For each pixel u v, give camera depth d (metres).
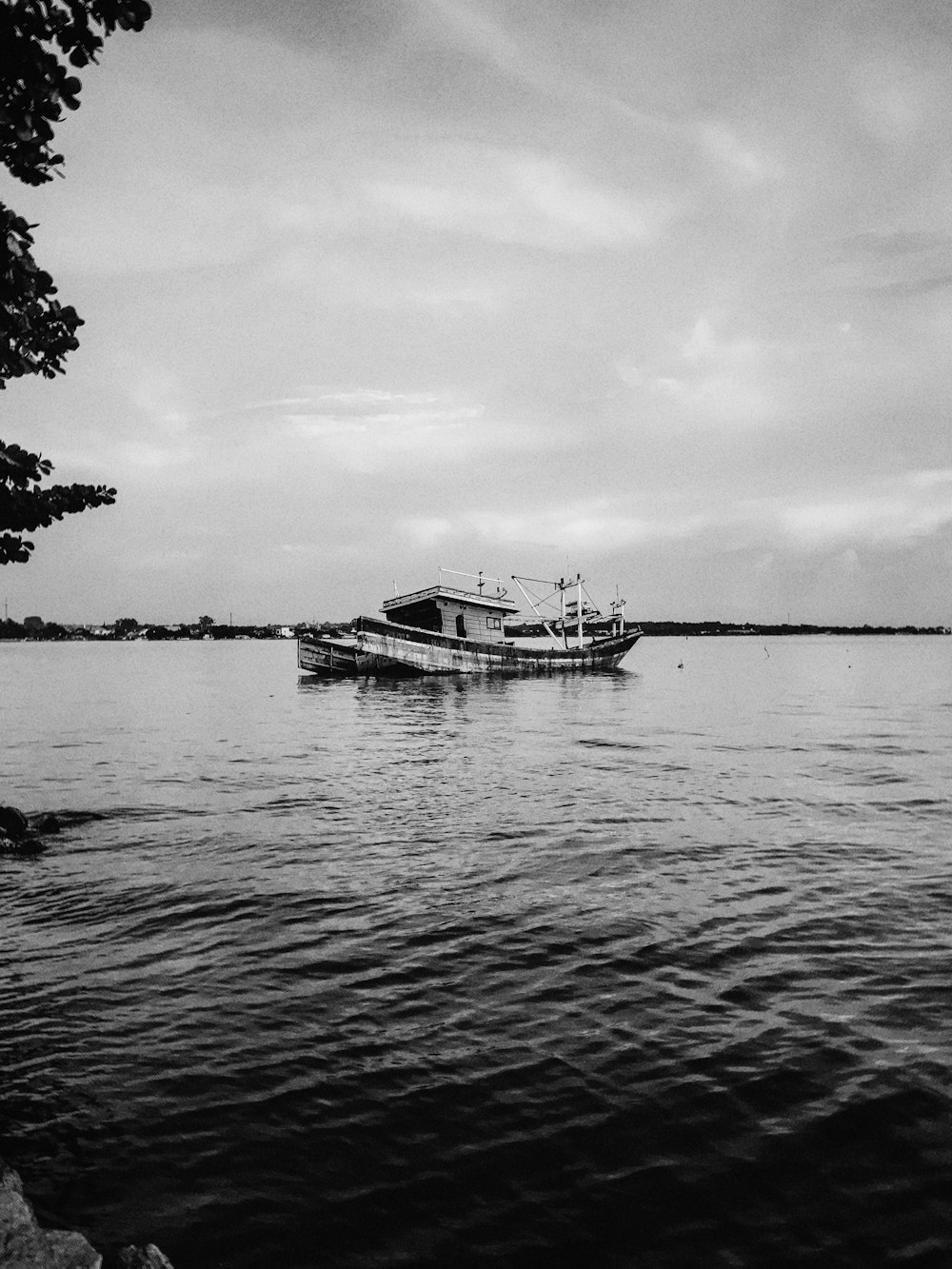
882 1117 6.49
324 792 20.45
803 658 150.12
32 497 8.05
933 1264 5.03
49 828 16.45
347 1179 5.85
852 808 18.28
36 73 4.88
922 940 10.28
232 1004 8.59
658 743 30.06
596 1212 5.52
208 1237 5.29
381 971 9.44
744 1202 5.59
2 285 5.61
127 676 87.50
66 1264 4.41
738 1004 8.52
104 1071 7.25
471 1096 6.86
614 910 11.47
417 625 63.47
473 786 21.12
